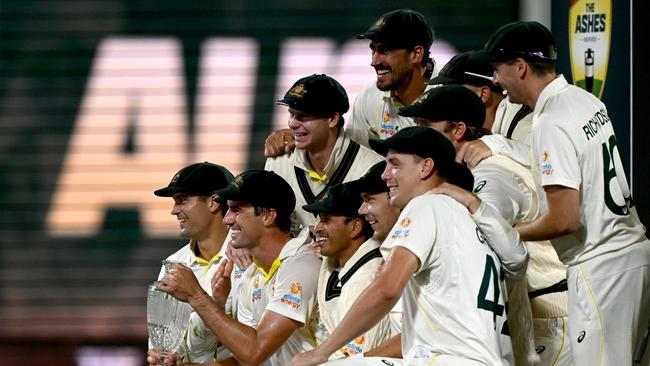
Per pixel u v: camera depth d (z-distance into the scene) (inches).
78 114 1306.6
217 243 859.4
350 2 1280.8
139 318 1291.8
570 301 746.8
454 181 674.8
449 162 672.4
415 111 728.3
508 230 671.8
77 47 1306.6
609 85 933.8
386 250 658.2
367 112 890.7
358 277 741.3
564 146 717.3
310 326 775.7
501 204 713.0
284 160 862.5
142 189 1300.4
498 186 717.9
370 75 1280.8
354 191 752.3
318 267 772.0
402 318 679.7
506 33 736.3
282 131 872.9
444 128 727.1
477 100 733.3
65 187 1305.4
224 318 750.5
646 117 917.2
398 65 839.1
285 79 1291.8
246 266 811.4
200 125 1299.2
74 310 1296.8
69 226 1302.9
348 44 1282.0
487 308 654.5
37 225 1302.9
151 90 1304.1
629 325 737.0
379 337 745.0
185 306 764.0
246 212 784.9
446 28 1273.4
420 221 650.8
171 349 762.2
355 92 1280.8
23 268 1300.4
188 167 860.6
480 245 659.4
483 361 645.9
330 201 748.6
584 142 722.8
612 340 737.0
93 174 1304.1
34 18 1309.1
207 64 1299.2
